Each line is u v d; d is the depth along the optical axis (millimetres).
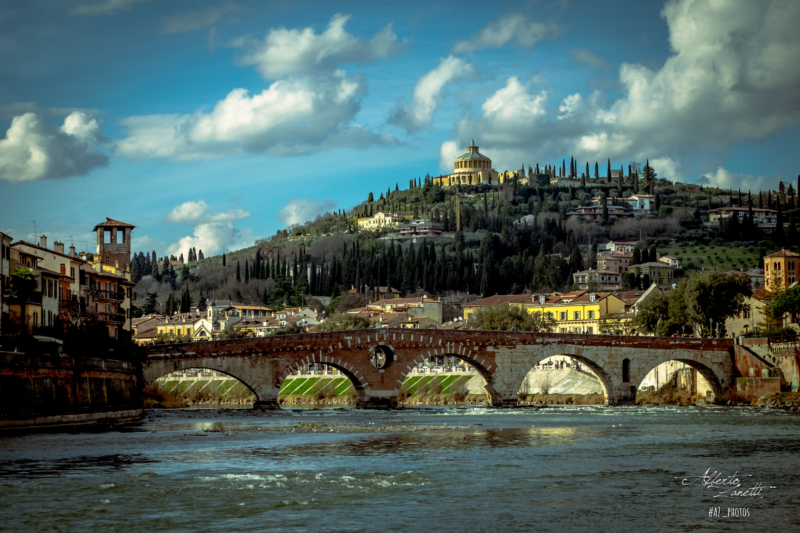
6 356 80750
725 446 75938
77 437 81250
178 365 133750
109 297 153625
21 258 118375
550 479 56156
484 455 69062
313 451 71688
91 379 102438
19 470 58438
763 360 155250
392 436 86250
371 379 145875
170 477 55906
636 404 157375
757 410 133875
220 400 198250
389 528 42344
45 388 88875
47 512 45000
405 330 147750
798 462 64875
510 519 44344
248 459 66000
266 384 139625
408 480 55312
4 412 80812
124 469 59562
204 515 44688
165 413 135125
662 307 185375
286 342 141000
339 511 45812
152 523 42969
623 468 61375
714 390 160750
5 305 109000
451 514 45375
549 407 148875
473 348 151250
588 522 43969
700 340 159375
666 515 45719
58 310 127375
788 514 46219
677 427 97375
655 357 158500
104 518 43875
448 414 127188
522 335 154000
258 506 46844
